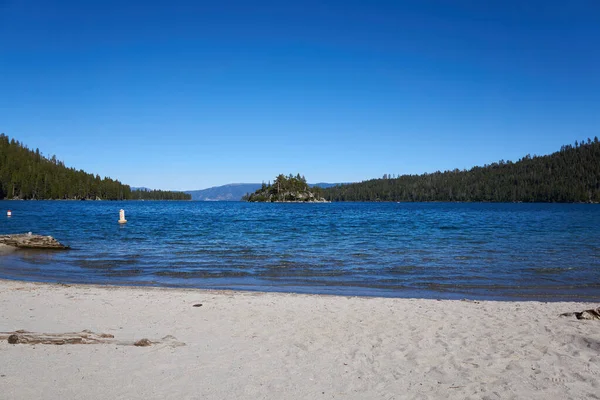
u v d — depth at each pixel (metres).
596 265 18.20
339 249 23.55
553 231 36.78
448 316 9.86
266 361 6.84
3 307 10.29
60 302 10.94
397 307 10.82
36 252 21.78
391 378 6.18
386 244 26.17
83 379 5.86
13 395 5.30
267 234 33.19
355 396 5.57
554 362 6.73
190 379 5.99
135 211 83.19
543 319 9.43
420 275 16.12
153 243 26.08
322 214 78.94
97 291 12.61
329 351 7.39
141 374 6.11
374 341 7.97
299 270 17.09
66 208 93.19
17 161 181.25
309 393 5.64
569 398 5.49
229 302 11.21
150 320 9.33
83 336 7.56
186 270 17.05
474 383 5.98
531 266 17.98
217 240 28.20
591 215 74.12
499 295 13.15
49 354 6.82
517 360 6.86
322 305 10.98
